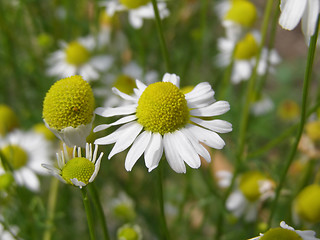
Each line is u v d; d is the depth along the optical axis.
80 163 0.13
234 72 0.23
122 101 0.20
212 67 0.28
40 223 0.17
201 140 0.13
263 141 0.26
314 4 0.12
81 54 0.22
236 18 0.20
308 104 0.20
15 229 0.17
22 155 0.19
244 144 0.17
